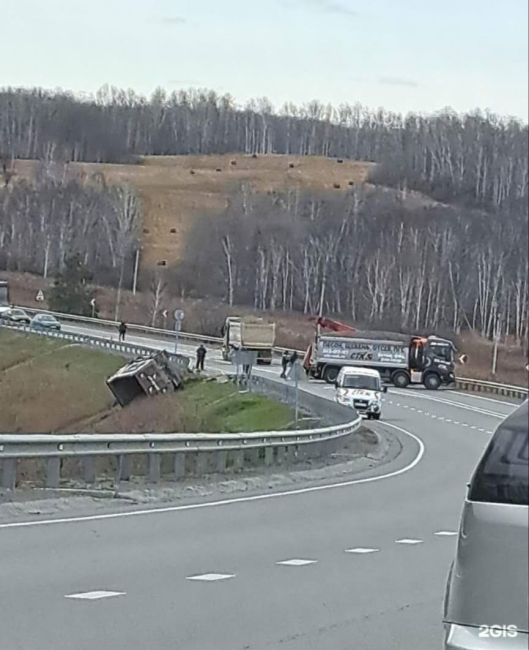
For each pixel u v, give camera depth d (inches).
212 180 5856.3
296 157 6589.6
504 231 4864.7
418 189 5836.6
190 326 4160.9
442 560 585.6
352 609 446.9
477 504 221.5
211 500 844.0
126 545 598.9
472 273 4638.3
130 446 870.4
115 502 788.6
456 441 1627.7
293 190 5629.9
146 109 6102.4
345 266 4768.7
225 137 6540.4
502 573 217.8
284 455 1175.6
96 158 5664.4
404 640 392.8
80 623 401.7
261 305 4744.1
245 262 4803.2
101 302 4379.9
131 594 460.8
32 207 4778.5
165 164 5999.0
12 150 4953.3
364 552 608.4
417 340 3061.0
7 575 496.1
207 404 2181.3
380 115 6663.4
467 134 5876.0
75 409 2337.6
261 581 505.0
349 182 5984.3
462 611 222.5
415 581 517.7
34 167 4975.4
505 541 217.6
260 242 4825.3
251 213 5216.5
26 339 3006.9
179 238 5024.6
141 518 719.1
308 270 4758.9
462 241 4778.5
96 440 826.8
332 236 4872.0
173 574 514.3
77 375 2630.4
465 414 2244.1
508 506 218.4
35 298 4291.3
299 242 4815.5
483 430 1868.8
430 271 4650.6
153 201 5354.3
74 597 450.3
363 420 1974.7
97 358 2773.1
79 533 636.7
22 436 757.3
